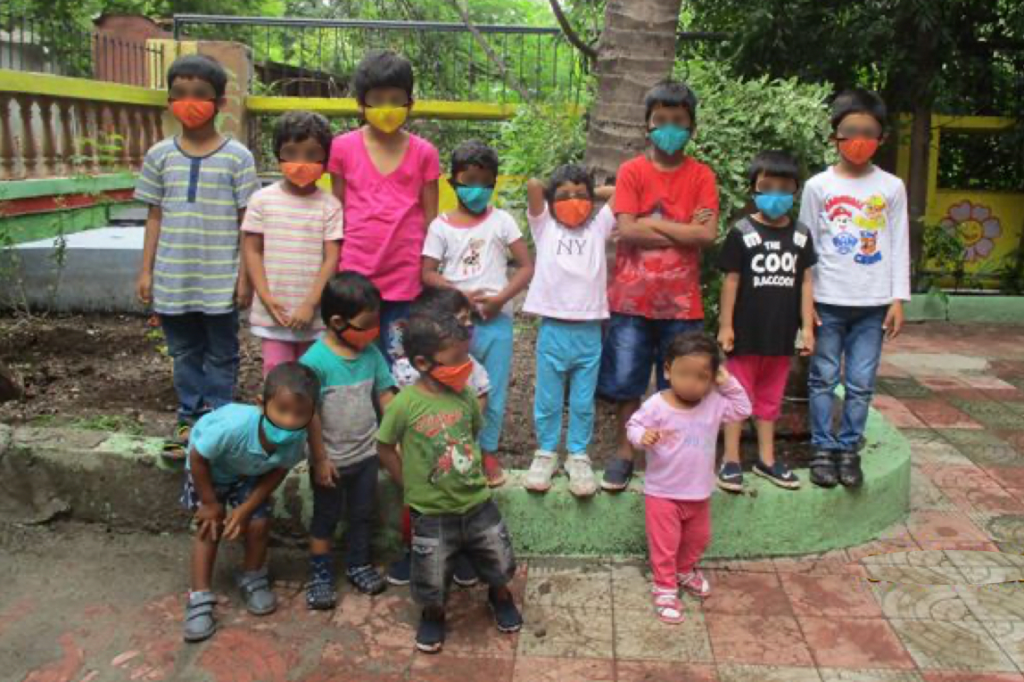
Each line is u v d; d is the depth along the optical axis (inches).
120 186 291.3
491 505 125.0
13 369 206.1
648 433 127.6
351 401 130.3
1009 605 132.0
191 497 130.4
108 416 173.9
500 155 272.2
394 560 145.1
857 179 148.7
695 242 142.1
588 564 144.2
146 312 264.7
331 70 433.1
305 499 145.5
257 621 127.9
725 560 146.6
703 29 344.5
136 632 124.6
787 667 117.3
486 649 121.6
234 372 152.3
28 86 245.8
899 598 134.3
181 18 340.2
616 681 114.4
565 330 139.4
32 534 148.7
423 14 413.1
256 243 140.7
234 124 342.6
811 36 313.9
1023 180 354.0
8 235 237.1
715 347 127.1
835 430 176.9
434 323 118.8
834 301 147.3
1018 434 206.2
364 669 117.0
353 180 142.1
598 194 157.5
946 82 327.6
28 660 117.7
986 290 345.1
